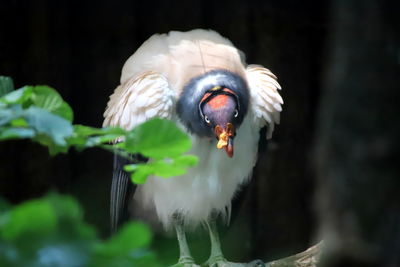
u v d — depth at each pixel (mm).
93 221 12008
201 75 7215
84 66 11984
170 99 7262
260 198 12234
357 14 10430
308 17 12219
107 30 12039
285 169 12219
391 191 10062
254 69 7977
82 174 12039
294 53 12227
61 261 1769
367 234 9977
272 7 12133
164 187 7816
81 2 11914
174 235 8781
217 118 6801
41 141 2924
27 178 11602
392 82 10266
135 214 8492
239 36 12141
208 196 7809
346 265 10055
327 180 10492
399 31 10281
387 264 9859
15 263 1763
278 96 7762
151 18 12148
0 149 11430
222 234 8859
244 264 7508
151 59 7695
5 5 11398
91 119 12016
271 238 12258
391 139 10203
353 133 10367
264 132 8000
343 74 10539
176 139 2750
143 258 1901
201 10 12164
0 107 2740
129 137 2756
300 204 12234
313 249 7293
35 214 1809
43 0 11617
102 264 1821
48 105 2922
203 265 8016
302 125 12281
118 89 7984
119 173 7930
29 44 11562
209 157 7535
